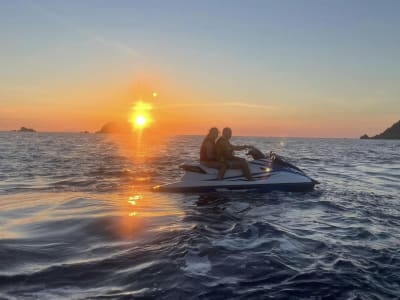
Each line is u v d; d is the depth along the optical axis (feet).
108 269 13.96
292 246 17.29
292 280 13.12
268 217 24.58
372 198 32.96
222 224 21.68
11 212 24.91
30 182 41.93
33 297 11.56
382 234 20.24
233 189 35.83
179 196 33.40
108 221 22.02
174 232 19.25
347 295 12.08
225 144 35.65
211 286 12.47
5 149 118.93
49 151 111.96
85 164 66.74
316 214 25.81
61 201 29.48
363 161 85.10
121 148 145.48
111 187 38.63
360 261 15.43
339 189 38.55
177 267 14.02
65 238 18.31
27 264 14.47
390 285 12.97
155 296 11.68
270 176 36.55
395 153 133.49
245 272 13.73
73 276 13.29
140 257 15.26
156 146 177.78
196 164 36.52
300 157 97.96
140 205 28.19
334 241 18.56
